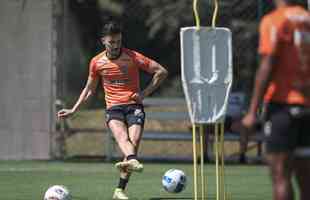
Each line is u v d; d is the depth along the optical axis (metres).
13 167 44.09
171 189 32.72
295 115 20.33
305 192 20.77
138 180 38.78
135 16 68.81
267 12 46.47
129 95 32.31
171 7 71.94
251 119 20.12
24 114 47.47
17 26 47.22
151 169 43.69
